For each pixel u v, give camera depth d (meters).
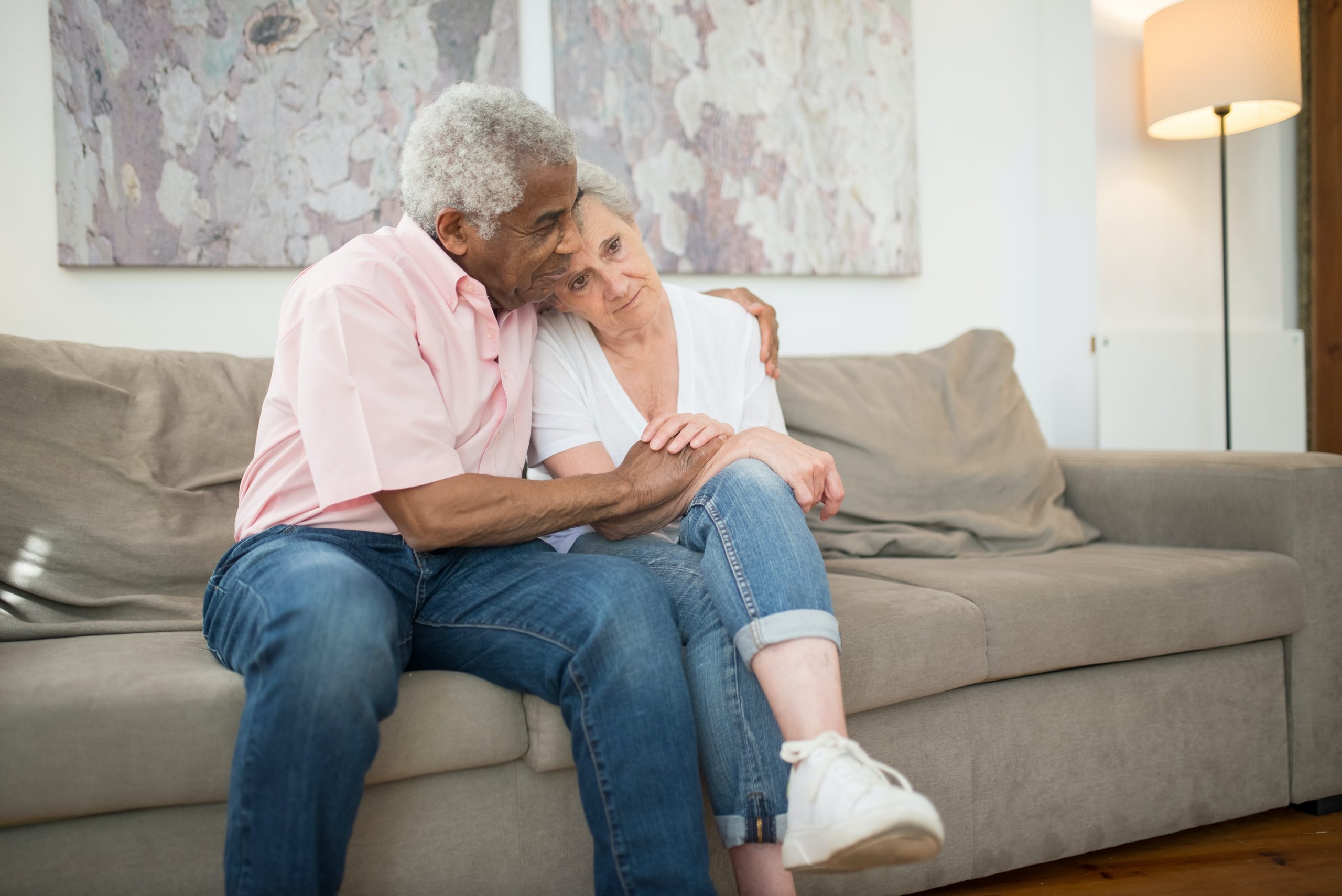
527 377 1.37
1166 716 1.53
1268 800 1.62
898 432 1.95
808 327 2.41
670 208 2.19
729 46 2.25
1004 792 1.40
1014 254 2.67
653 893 0.99
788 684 1.01
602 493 1.22
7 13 1.71
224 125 1.82
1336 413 2.86
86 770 0.97
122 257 1.76
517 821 1.15
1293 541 1.65
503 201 1.17
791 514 1.11
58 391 1.42
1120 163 2.56
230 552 1.18
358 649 0.95
